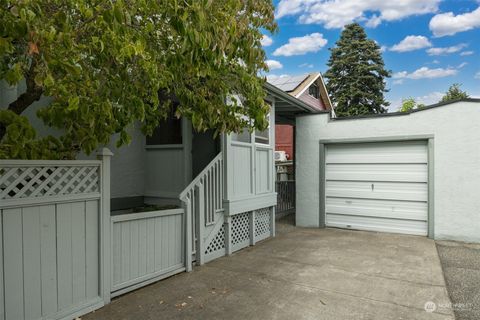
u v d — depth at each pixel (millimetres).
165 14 2609
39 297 2957
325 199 7980
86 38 2648
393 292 3875
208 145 6500
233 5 2957
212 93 3744
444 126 6547
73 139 3316
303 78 18062
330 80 26844
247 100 3863
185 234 4625
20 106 3240
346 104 26297
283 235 7141
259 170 6602
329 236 6945
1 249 2715
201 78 3836
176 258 4512
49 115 2992
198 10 2389
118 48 2537
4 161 2742
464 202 6367
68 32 2285
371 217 7449
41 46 2119
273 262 5094
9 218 2770
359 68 25922
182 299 3670
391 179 7215
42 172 3012
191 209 4773
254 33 3578
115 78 2918
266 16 3709
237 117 4215
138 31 2691
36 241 2947
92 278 3410
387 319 3221
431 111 6676
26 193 2895
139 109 3047
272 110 7039
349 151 7703
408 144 7027
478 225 6254
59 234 3125
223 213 5516
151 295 3773
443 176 6551
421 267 4785
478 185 6258
